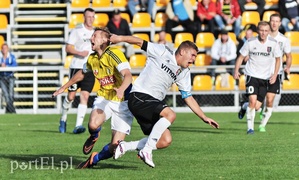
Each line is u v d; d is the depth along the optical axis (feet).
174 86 144.46
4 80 143.64
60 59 161.27
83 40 96.02
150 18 163.02
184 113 141.59
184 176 55.26
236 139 88.12
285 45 103.91
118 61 57.67
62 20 167.02
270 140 86.53
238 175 55.98
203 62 153.89
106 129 106.83
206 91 144.87
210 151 74.18
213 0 163.84
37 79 147.23
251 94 96.58
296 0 160.04
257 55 96.27
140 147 57.11
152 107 56.49
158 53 57.31
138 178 53.98
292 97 150.82
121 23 151.23
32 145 80.59
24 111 144.56
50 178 54.29
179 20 159.02
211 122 57.93
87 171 57.82
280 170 58.95
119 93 55.21
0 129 106.42
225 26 158.81
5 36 169.68
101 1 168.25
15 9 168.66
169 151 74.28
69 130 104.73
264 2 162.40
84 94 96.63
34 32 163.63
